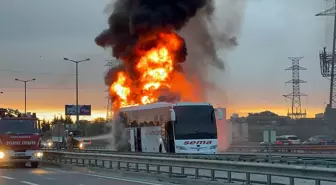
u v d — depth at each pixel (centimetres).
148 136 3644
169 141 3266
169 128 3281
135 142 3888
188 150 3195
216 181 1783
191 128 3234
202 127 3256
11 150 3056
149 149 3612
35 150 3117
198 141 3225
